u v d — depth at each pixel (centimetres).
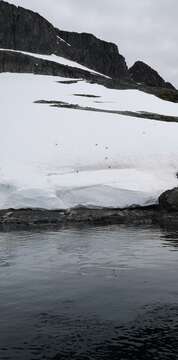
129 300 1178
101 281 1360
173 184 3450
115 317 1061
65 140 4134
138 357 862
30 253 1803
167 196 3133
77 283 1343
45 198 3156
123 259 1658
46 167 3650
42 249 1888
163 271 1466
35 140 4128
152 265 1553
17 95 5775
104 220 3038
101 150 3944
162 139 4191
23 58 7138
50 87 6247
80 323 1028
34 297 1217
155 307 1123
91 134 4272
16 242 2088
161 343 920
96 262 1614
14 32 7794
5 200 3206
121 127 4472
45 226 2764
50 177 3422
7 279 1402
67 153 3894
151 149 3975
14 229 2630
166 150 3969
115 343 923
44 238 2209
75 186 3266
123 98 5981
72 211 3119
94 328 998
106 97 5947
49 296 1223
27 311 1109
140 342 925
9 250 1873
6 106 5238
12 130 4366
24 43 7869
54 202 3159
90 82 6938
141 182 3378
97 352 884
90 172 3553
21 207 3153
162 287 1286
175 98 6731
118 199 3219
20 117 4766
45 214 3081
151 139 4175
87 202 3212
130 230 2486
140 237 2194
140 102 5825
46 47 8144
